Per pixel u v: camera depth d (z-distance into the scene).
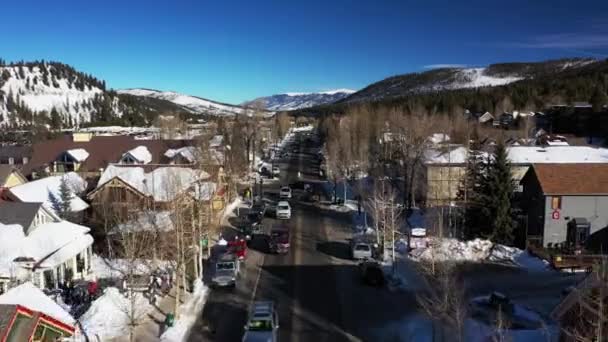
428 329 28.84
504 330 25.19
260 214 57.12
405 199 59.22
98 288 35.53
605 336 17.89
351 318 31.22
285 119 193.25
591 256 40.81
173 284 36.84
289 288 36.47
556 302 33.22
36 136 152.50
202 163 56.25
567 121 118.12
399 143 71.38
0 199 43.81
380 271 37.09
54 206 46.75
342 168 76.25
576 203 44.84
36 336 21.48
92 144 78.25
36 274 34.28
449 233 45.91
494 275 38.97
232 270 37.00
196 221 39.47
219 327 29.97
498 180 45.88
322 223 56.41
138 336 28.55
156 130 139.88
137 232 38.94
